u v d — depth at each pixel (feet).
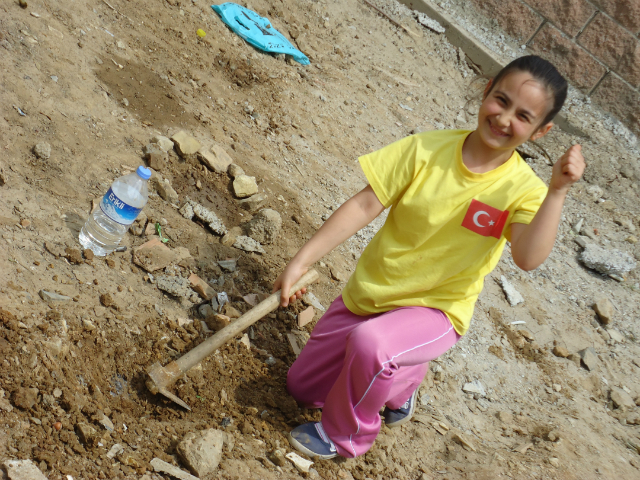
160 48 14.49
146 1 15.55
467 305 8.69
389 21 22.62
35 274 8.75
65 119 11.11
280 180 13.76
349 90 18.58
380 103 19.10
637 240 19.24
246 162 13.43
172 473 7.55
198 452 7.72
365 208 8.81
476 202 8.15
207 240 11.37
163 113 12.96
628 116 23.25
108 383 8.44
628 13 22.56
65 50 12.25
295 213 13.21
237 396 9.32
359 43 21.01
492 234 8.22
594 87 23.67
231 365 9.70
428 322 8.25
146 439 7.97
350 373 8.10
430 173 8.39
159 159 11.75
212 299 10.28
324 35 20.25
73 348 8.34
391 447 9.71
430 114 20.12
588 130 22.68
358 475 8.84
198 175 12.30
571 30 23.50
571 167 7.06
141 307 9.50
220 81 15.16
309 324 11.30
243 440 8.53
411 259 8.45
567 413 12.82
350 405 8.25
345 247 13.65
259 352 10.27
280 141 14.84
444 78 22.20
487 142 7.91
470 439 10.86
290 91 16.66
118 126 11.87
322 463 8.70
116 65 13.05
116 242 9.96
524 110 7.63
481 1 24.25
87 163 10.80
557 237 18.65
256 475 8.00
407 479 9.32
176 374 8.46
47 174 10.17
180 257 10.59
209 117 13.82
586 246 18.31
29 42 11.70
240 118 14.60
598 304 16.48
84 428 7.50
